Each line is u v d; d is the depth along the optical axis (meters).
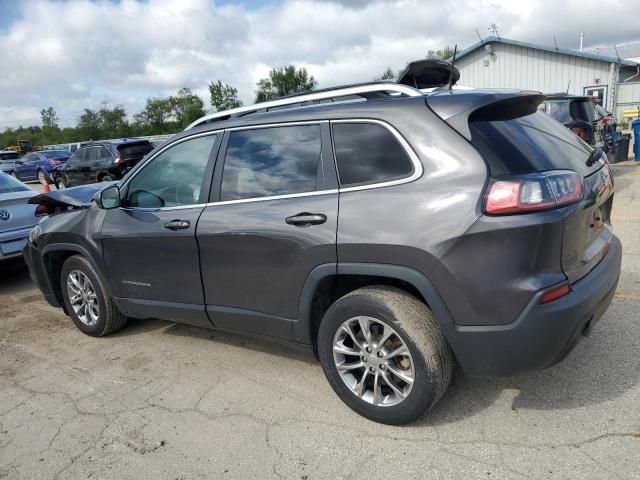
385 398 2.93
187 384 3.63
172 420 3.21
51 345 4.55
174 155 3.75
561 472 2.45
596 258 2.88
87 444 3.04
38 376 3.96
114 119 71.25
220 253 3.38
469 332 2.56
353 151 2.90
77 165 17.44
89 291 4.53
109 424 3.22
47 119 86.00
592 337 3.71
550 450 2.61
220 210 3.38
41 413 3.43
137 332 4.66
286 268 3.08
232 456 2.82
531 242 2.41
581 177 2.68
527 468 2.50
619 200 8.58
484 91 2.86
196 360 3.99
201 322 3.74
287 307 3.16
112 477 2.74
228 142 3.45
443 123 2.66
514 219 2.41
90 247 4.23
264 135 3.29
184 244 3.55
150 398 3.49
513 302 2.45
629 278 4.84
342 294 3.21
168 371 3.85
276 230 3.07
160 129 70.88
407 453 2.70
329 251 2.87
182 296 3.73
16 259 6.57
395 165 2.75
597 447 2.59
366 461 2.67
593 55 21.91
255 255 3.20
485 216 2.45
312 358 3.86
